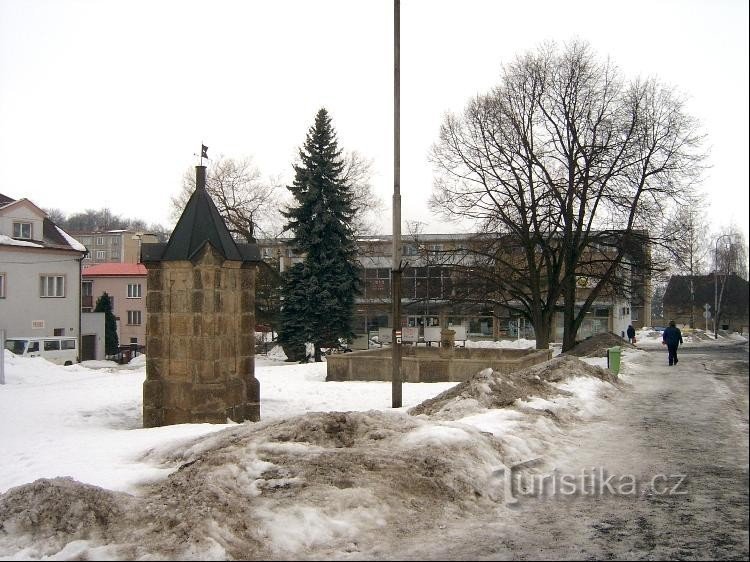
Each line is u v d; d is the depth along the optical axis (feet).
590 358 124.36
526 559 20.76
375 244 189.16
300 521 23.04
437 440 30.68
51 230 167.12
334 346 141.18
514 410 44.70
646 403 55.42
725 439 39.01
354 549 21.61
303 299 140.36
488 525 24.09
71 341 143.54
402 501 25.43
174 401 50.52
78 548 21.26
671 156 119.14
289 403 64.23
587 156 118.11
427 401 50.06
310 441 32.07
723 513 25.39
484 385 48.65
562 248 124.77
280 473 27.37
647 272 125.90
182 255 50.24
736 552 21.29
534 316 125.59
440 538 22.70
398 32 57.41
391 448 30.22
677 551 21.42
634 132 118.42
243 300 53.78
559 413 46.52
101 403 62.80
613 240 125.90
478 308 135.95
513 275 130.82
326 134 141.79
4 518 23.26
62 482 24.95
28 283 153.58
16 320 150.82
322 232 140.05
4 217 151.43
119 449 38.19
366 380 82.79
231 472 26.89
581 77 120.98
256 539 21.85
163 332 50.78
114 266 256.73
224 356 51.31
